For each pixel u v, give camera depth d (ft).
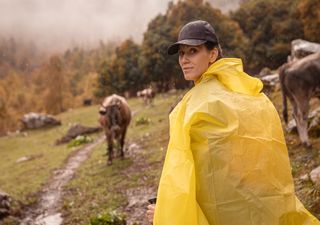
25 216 34.73
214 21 168.14
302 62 30.73
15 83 470.80
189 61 8.29
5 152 95.66
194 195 7.36
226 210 7.18
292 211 7.52
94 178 43.57
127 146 59.41
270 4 186.80
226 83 7.85
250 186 7.20
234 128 7.26
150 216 9.08
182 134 7.75
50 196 40.42
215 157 7.20
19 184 49.29
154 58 174.81
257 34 179.93
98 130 91.20
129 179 39.27
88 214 31.30
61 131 114.52
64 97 317.01
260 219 7.13
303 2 146.92
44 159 68.18
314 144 31.35
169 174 7.61
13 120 229.04
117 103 45.88
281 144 7.91
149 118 90.22
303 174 25.63
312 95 30.89
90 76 421.18
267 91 60.29
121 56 213.66
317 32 144.77
